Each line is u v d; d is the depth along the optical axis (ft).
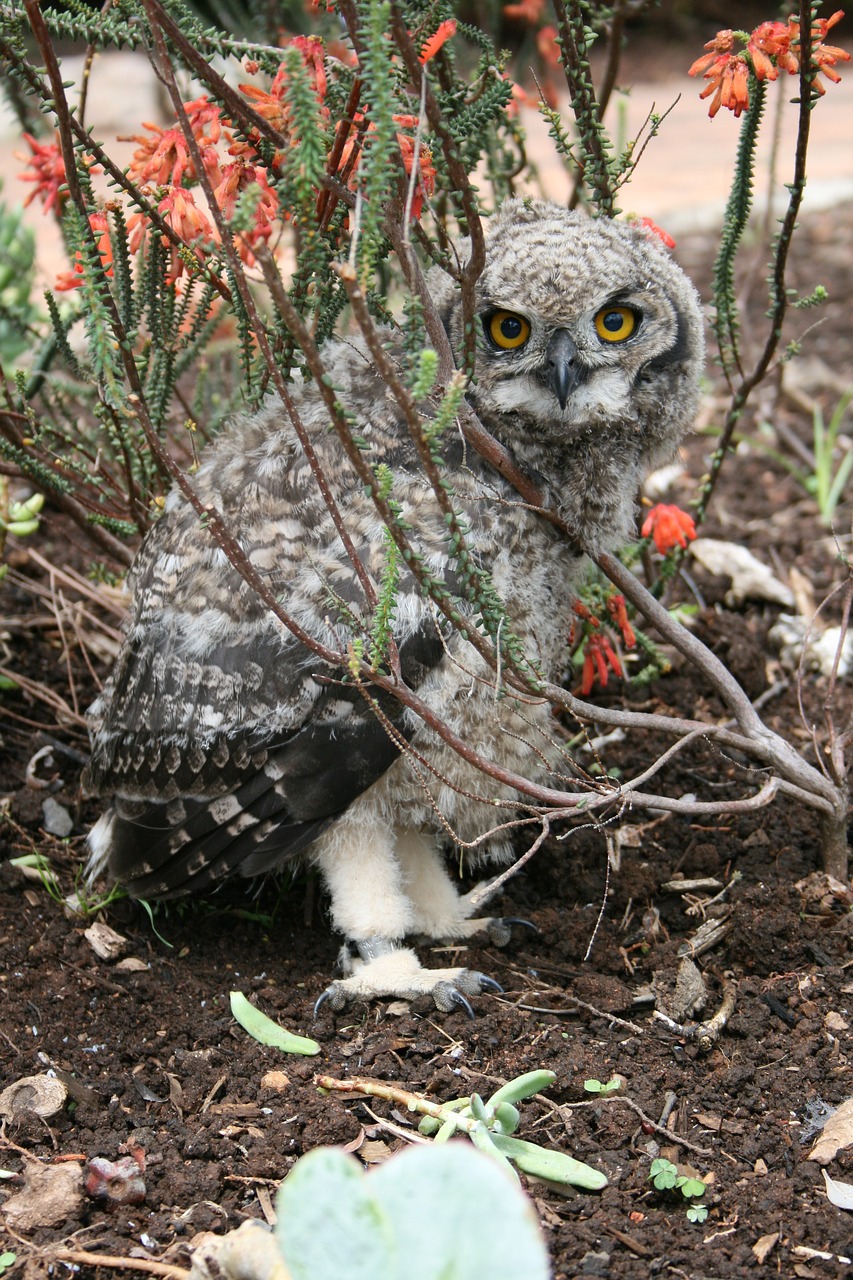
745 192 3.98
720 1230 3.49
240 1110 3.68
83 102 3.88
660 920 4.02
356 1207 3.12
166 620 3.91
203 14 5.73
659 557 4.62
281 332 3.76
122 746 3.94
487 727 3.86
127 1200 3.53
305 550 3.84
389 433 3.87
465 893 4.15
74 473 4.25
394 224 3.57
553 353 3.87
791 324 6.01
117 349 3.76
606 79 4.25
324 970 3.99
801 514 5.12
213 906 4.10
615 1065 3.73
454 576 3.79
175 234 3.77
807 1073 3.70
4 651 4.56
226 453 3.97
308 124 3.34
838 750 3.98
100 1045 3.81
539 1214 3.50
